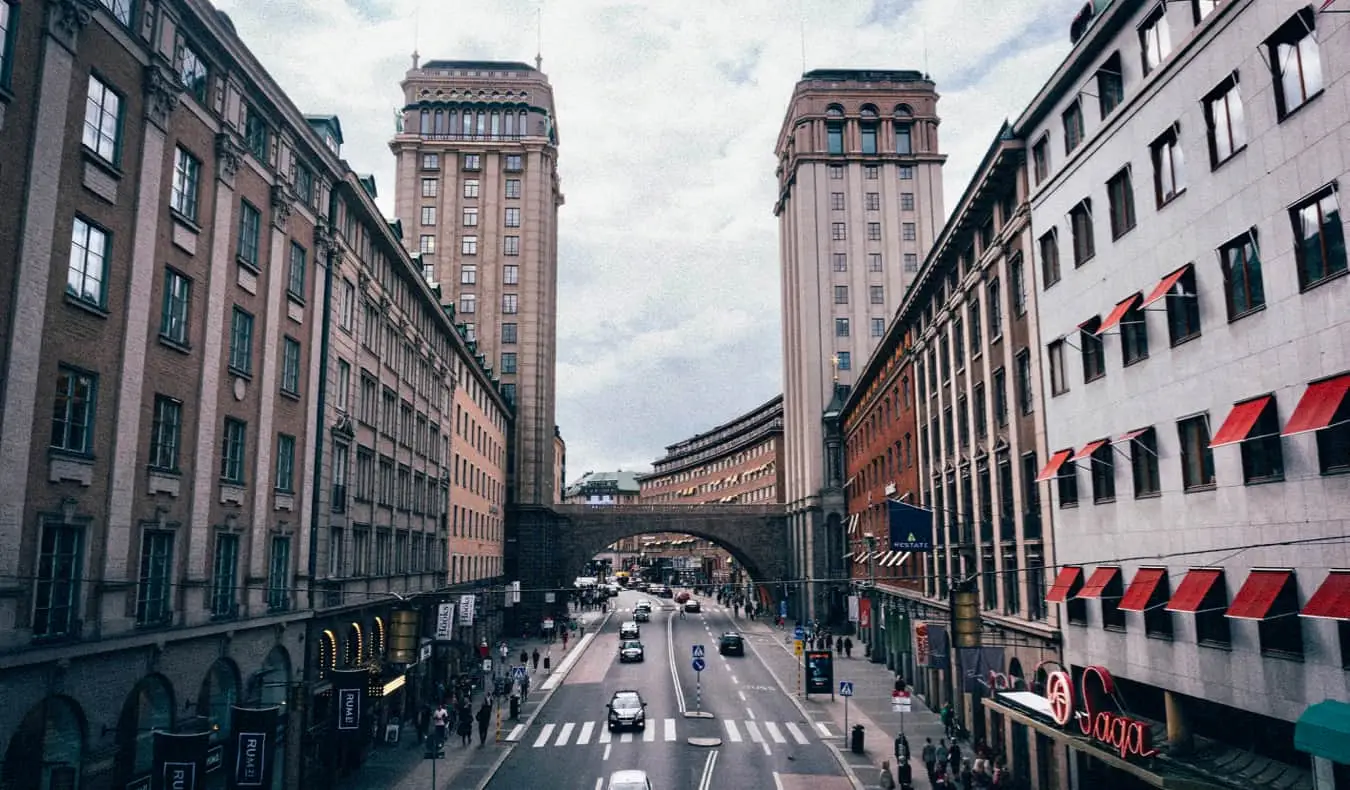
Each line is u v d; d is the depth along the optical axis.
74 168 16.83
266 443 24.67
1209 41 17.67
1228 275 17.25
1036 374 26.03
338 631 30.02
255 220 24.56
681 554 157.12
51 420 16.23
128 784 18.22
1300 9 15.09
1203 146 17.94
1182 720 18.84
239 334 23.58
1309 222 15.03
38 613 16.09
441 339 48.69
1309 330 14.91
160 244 19.73
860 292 80.69
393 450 37.88
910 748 32.75
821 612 75.19
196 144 21.33
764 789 27.05
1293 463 15.34
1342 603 13.48
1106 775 21.92
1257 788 15.70
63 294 16.53
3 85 15.05
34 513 15.75
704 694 45.88
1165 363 19.36
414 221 82.62
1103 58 22.17
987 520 31.50
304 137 27.02
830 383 79.12
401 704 36.62
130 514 18.47
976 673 27.17
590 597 104.62
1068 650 23.92
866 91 83.69
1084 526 23.12
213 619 21.84
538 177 83.88
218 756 21.80
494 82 84.75
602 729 36.84
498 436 73.06
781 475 113.19
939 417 38.41
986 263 30.52
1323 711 13.61
